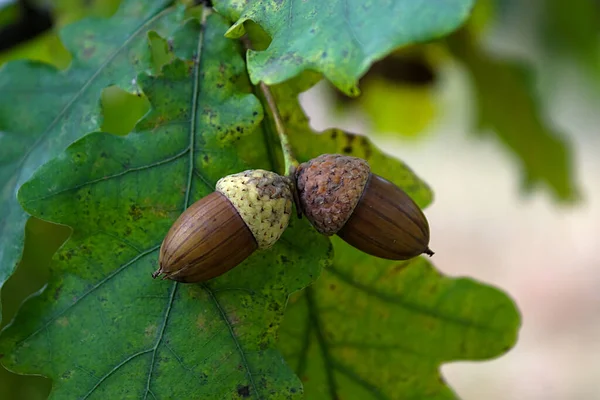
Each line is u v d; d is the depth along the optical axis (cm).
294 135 25
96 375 22
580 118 96
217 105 24
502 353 27
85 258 23
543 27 45
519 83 43
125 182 23
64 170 23
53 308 23
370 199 23
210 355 23
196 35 24
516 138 46
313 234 23
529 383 87
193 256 22
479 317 27
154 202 23
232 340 23
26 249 31
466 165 123
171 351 23
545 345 96
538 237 115
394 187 23
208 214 22
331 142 25
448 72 49
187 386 23
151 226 23
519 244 114
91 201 23
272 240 23
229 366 23
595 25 44
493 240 115
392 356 27
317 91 46
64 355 23
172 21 25
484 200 121
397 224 23
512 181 122
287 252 23
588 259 110
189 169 24
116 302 23
